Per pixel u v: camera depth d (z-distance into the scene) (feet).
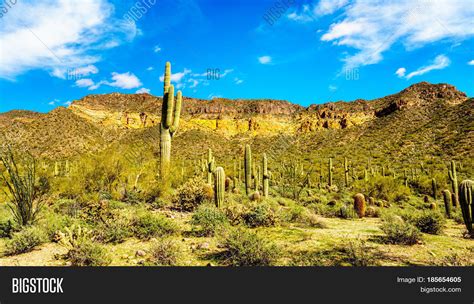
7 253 19.84
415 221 29.68
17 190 25.71
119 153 46.26
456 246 22.29
